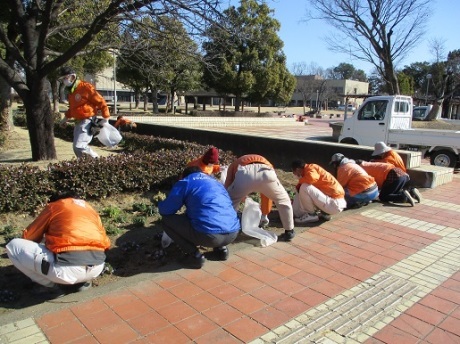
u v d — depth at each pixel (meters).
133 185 6.31
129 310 3.31
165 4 6.45
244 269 4.14
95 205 5.87
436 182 8.28
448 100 38.22
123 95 62.94
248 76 31.38
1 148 10.52
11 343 2.83
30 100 7.93
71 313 3.23
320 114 51.22
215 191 4.08
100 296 3.50
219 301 3.50
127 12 6.71
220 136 11.74
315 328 3.14
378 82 64.50
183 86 31.58
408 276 4.11
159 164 6.55
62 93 49.44
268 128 26.27
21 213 5.28
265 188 4.74
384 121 11.64
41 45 7.50
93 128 7.10
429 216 6.17
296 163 5.65
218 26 7.09
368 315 3.36
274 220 5.74
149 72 9.41
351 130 12.38
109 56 24.58
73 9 9.91
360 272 4.16
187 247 4.09
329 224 5.64
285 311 3.38
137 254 4.41
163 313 3.28
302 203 5.66
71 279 3.28
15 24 10.14
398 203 6.85
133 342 2.90
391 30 21.03
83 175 5.75
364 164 7.14
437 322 3.29
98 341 2.90
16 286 3.66
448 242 5.10
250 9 30.42
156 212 5.72
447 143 10.40
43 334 2.95
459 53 44.28
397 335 3.10
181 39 7.86
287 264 4.30
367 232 5.38
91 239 3.35
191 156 6.94
